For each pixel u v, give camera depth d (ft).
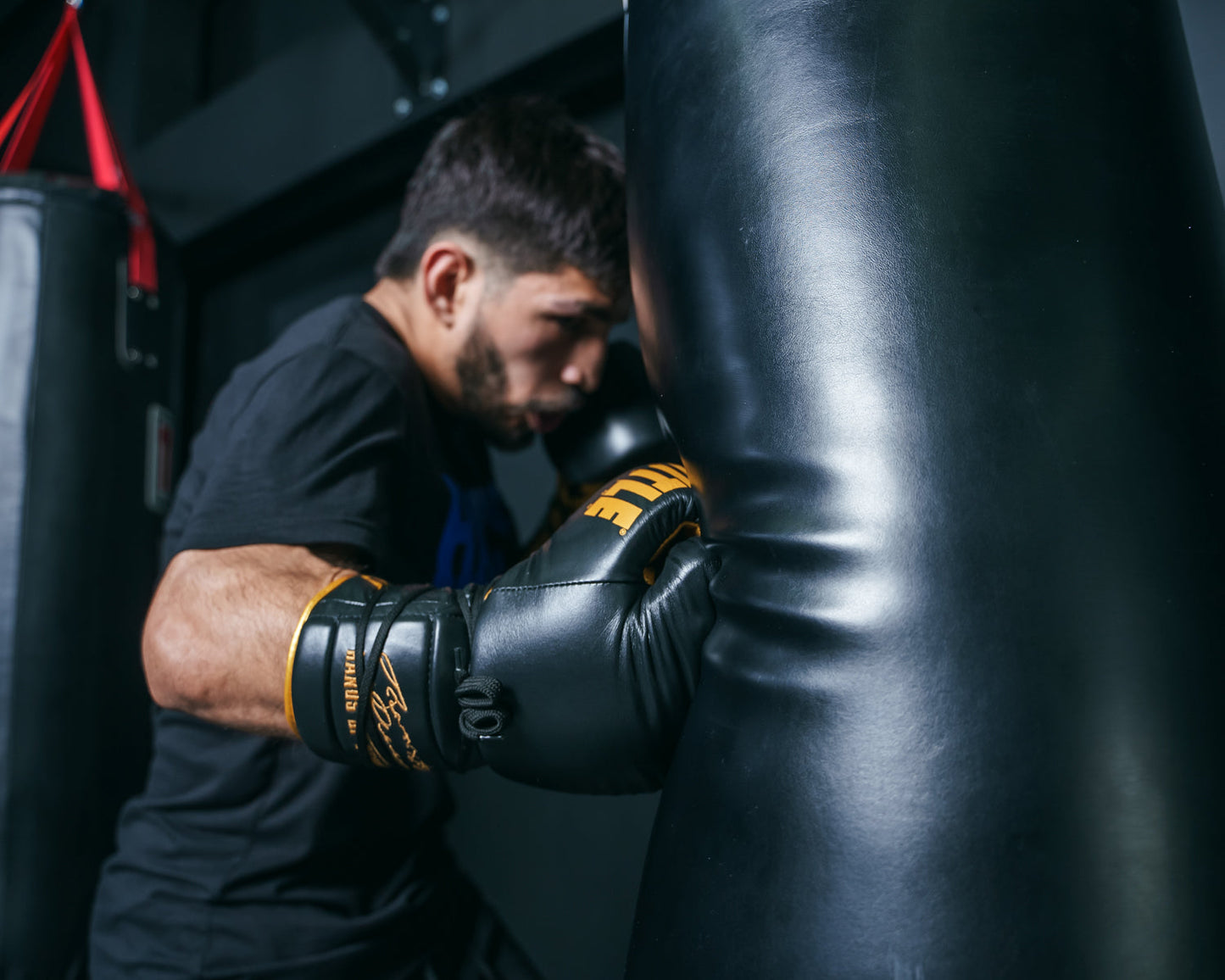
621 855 5.66
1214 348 1.37
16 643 4.42
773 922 1.19
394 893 2.90
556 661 1.61
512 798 6.17
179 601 2.03
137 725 4.88
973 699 1.17
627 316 3.36
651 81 1.64
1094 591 1.19
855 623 1.25
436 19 6.31
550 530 3.58
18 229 4.69
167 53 8.68
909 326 1.31
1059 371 1.27
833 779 1.21
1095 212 1.33
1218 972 1.10
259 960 2.62
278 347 2.70
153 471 5.20
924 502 1.26
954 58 1.37
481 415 3.34
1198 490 1.28
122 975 2.71
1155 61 1.46
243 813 2.65
